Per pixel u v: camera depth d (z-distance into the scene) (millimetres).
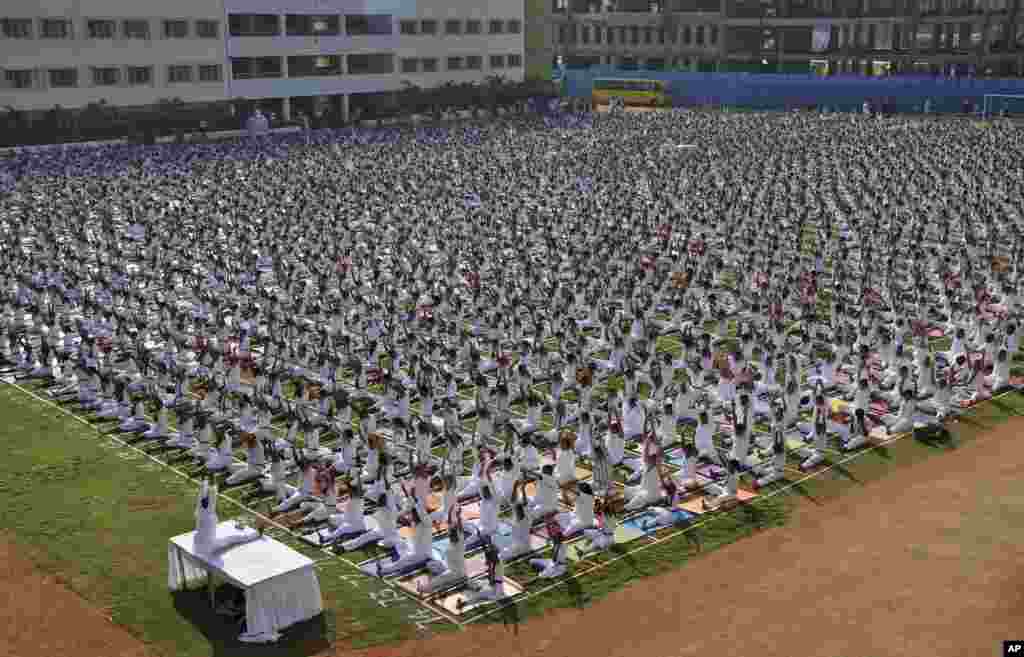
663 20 160375
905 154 89500
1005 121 116625
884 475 32094
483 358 42625
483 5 144500
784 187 74688
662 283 50312
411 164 89188
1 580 26641
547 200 72938
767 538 28172
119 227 66812
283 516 30078
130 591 25984
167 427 36375
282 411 37844
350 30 129625
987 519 28812
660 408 35781
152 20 109312
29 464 33938
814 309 46562
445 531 28984
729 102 143375
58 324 46938
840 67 150625
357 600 25516
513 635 23922
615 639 23578
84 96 105750
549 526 26719
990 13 138750
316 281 53000
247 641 23609
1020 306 48281
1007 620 23672
